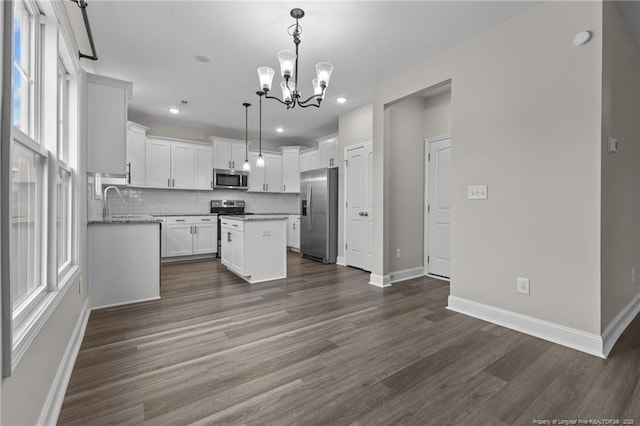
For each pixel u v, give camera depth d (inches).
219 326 95.7
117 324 96.9
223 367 71.4
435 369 70.9
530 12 90.6
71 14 82.7
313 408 57.2
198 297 126.6
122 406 57.2
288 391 62.4
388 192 147.3
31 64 55.9
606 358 75.7
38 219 56.9
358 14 93.9
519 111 92.9
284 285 146.5
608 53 80.4
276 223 159.3
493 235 99.5
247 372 69.4
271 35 105.5
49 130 59.7
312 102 173.2
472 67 105.4
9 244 35.3
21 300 48.2
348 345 83.0
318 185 212.7
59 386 59.6
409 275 163.6
